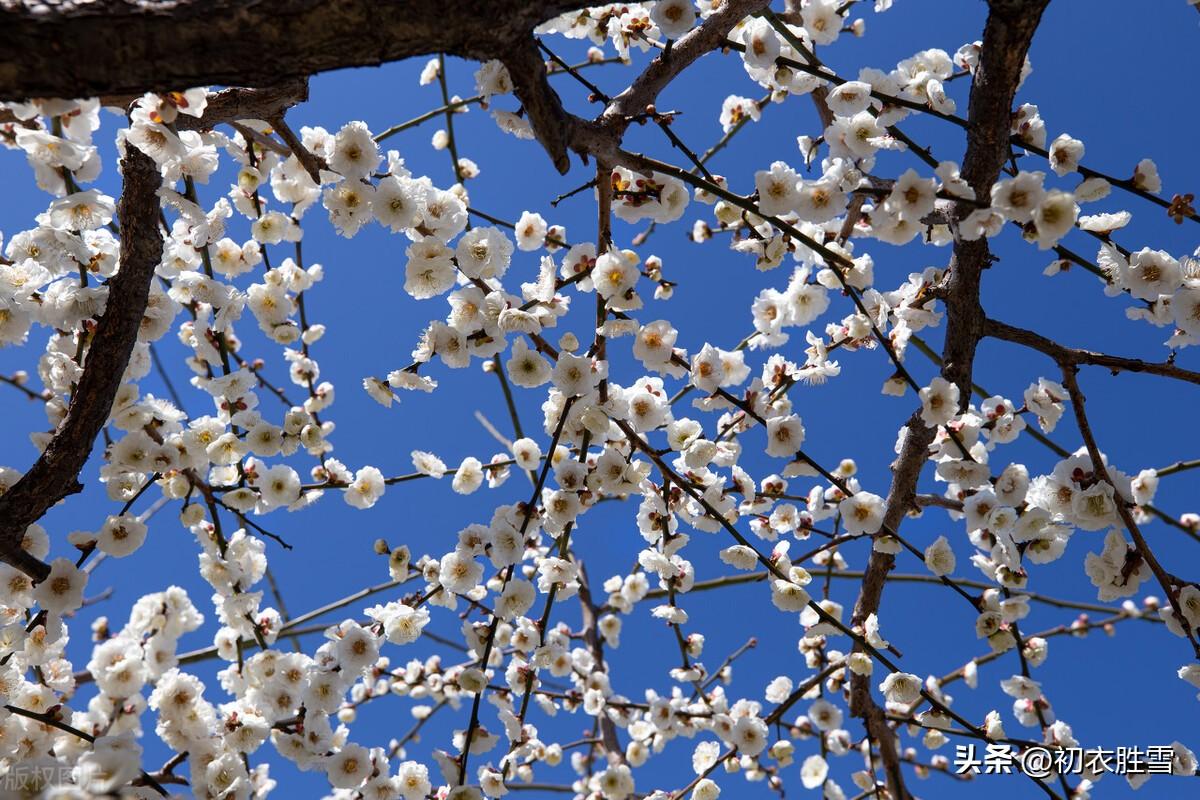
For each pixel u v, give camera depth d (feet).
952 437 7.57
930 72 7.92
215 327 7.94
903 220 6.96
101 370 6.45
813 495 9.91
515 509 8.25
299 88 6.81
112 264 6.84
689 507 8.99
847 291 7.34
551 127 6.05
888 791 10.24
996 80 6.38
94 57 4.46
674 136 7.20
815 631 9.21
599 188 7.52
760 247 8.46
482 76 6.70
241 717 8.07
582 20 9.09
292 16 4.50
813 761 11.72
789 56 8.23
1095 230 7.26
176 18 4.42
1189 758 8.66
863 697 9.70
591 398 7.91
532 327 7.39
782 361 8.37
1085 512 7.34
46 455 6.45
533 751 10.88
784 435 7.85
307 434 8.18
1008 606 8.75
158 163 6.40
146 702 8.14
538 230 8.98
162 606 8.33
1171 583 7.06
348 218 7.20
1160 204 6.93
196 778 7.79
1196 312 7.07
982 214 6.31
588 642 13.55
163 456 7.45
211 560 8.21
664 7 6.61
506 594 8.01
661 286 8.91
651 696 12.94
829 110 8.91
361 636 8.20
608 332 7.72
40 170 6.20
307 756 7.98
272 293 9.11
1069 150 7.02
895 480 8.85
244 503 8.18
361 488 8.89
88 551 7.25
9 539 6.47
